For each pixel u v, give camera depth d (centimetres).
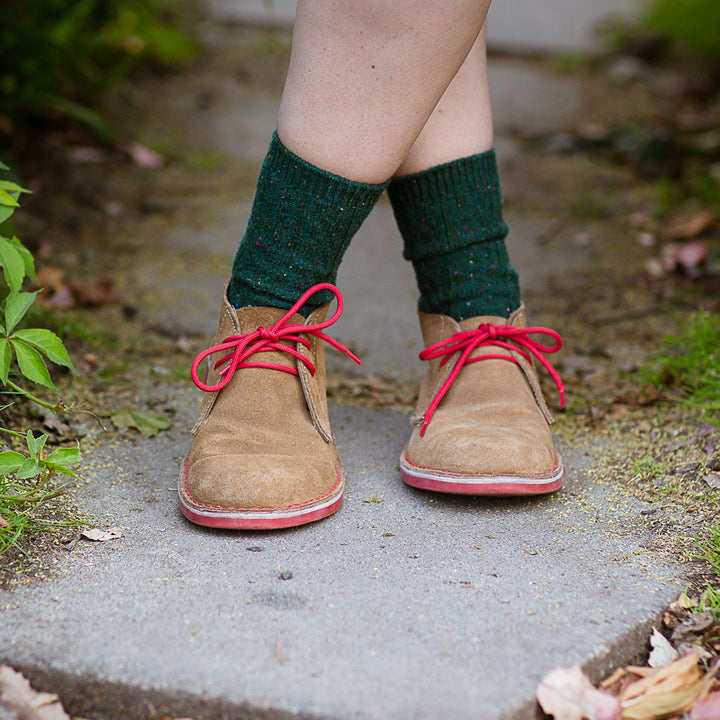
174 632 97
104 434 148
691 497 130
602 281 236
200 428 128
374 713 86
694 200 294
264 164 123
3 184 130
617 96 410
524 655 95
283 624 99
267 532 120
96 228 252
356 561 113
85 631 97
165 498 129
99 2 320
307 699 88
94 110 332
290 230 122
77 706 91
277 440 124
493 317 140
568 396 172
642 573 112
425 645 96
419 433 136
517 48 464
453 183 137
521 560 115
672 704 95
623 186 308
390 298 225
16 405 149
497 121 366
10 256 124
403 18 107
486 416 133
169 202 275
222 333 131
